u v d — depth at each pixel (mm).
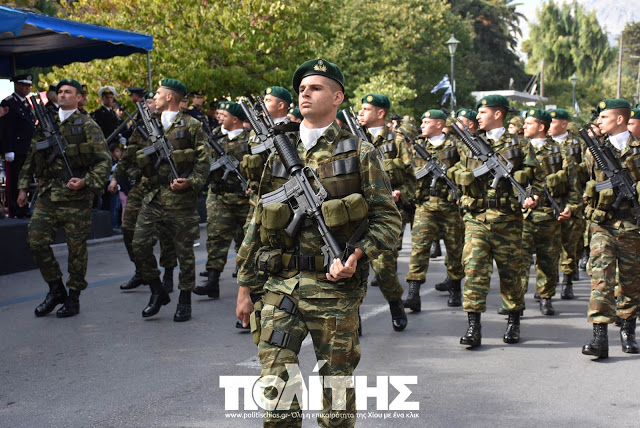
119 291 7672
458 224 6906
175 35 15180
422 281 6840
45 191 6348
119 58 14492
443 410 4191
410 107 34312
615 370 4973
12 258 8891
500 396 4434
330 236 2986
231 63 15297
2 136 10602
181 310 6363
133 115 7180
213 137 7312
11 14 7371
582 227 7527
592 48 71438
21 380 4770
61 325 6219
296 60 16203
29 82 10773
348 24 30328
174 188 6148
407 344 5652
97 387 4609
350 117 5930
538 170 5609
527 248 6738
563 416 4098
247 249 3250
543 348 5555
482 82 57156
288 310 3051
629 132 5367
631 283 5379
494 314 6746
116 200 12219
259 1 15297
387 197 3104
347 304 3059
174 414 4129
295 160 3111
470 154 5699
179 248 6309
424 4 34438
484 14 62562
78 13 17000
